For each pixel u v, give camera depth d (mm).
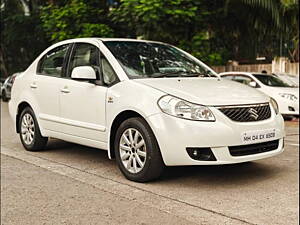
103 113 5438
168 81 5242
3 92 20891
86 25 13102
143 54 5941
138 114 5070
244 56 15570
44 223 3836
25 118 7098
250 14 12914
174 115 4652
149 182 5086
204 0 12352
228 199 4461
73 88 5969
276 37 13984
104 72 5621
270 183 5055
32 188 4914
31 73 7105
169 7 11164
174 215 4000
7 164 6141
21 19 21812
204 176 5371
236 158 4699
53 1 15328
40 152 6977
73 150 7105
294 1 12219
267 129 4930
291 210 4133
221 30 13656
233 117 4719
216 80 5695
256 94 5250
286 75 13203
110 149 5438
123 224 3787
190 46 12273
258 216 3973
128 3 11258
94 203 4363
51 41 14305
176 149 4617
